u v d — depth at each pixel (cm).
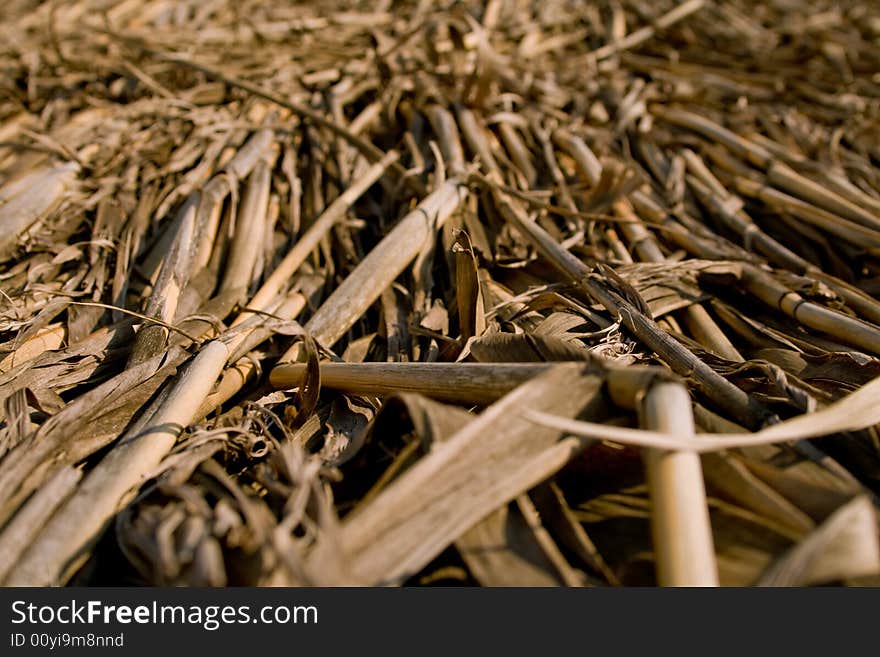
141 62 242
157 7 285
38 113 223
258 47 255
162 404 109
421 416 94
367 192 196
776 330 149
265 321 130
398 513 84
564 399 94
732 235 188
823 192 189
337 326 141
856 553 72
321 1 296
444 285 159
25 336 131
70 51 246
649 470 86
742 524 88
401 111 224
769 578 74
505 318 142
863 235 171
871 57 274
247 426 112
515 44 269
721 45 283
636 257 175
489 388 103
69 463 101
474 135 202
